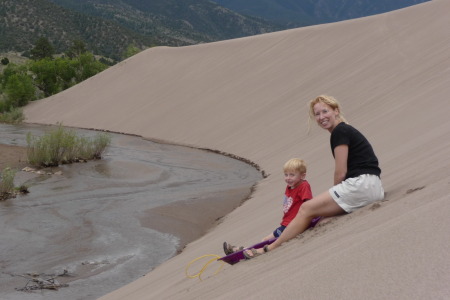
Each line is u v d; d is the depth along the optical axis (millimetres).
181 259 10461
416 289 2697
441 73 21609
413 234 3383
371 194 5125
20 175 22844
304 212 5238
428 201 4191
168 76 54406
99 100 56719
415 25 34469
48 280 10664
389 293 2777
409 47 31438
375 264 3215
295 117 30891
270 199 13773
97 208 17219
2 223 15219
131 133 44531
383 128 17797
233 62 48844
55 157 25828
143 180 22531
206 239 12219
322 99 5406
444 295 2527
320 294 3174
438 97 16953
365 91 28594
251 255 5418
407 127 15266
